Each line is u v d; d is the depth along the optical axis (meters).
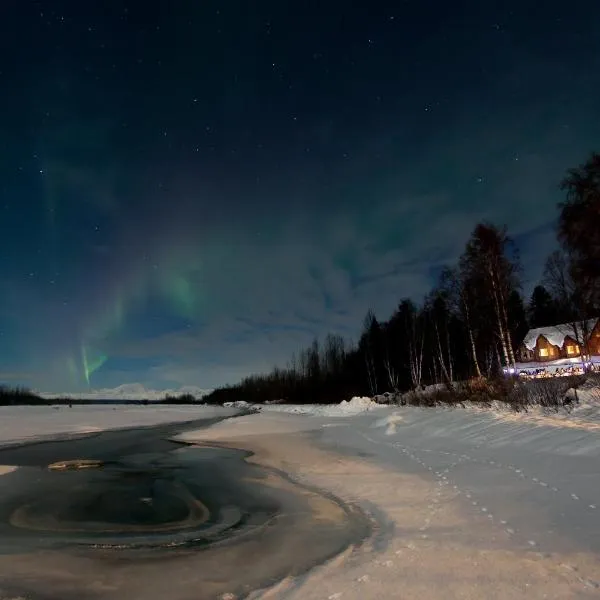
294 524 9.66
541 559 6.29
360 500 11.25
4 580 6.85
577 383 23.59
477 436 17.58
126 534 9.22
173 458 19.92
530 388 24.75
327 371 89.50
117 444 25.48
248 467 17.19
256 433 30.12
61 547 8.38
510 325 57.53
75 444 25.70
